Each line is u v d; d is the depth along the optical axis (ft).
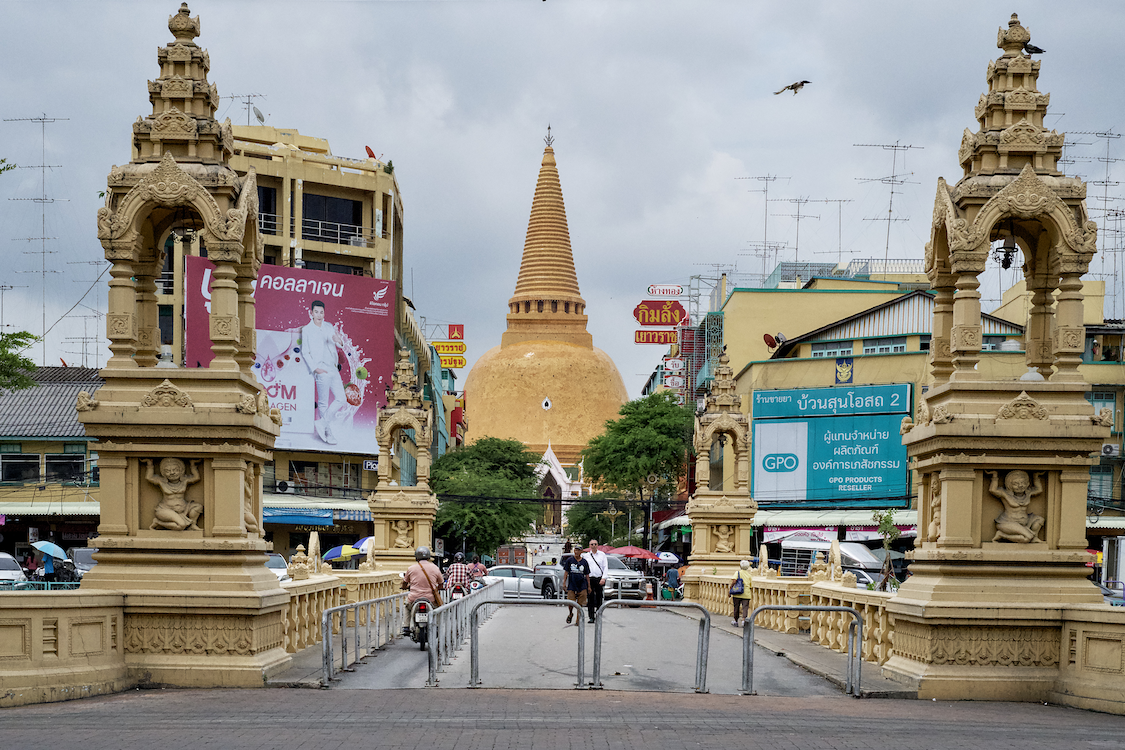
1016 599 45.32
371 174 203.31
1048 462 45.85
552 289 408.05
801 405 177.47
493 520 221.46
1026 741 32.94
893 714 39.14
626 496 225.76
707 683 48.67
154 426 45.98
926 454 48.06
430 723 34.83
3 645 39.65
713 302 248.11
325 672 45.47
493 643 69.21
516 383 390.21
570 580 88.28
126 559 46.01
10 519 159.43
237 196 49.26
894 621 49.57
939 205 49.29
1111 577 134.82
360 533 191.31
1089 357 170.30
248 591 45.34
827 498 174.60
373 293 194.90
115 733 32.45
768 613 83.71
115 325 47.21
